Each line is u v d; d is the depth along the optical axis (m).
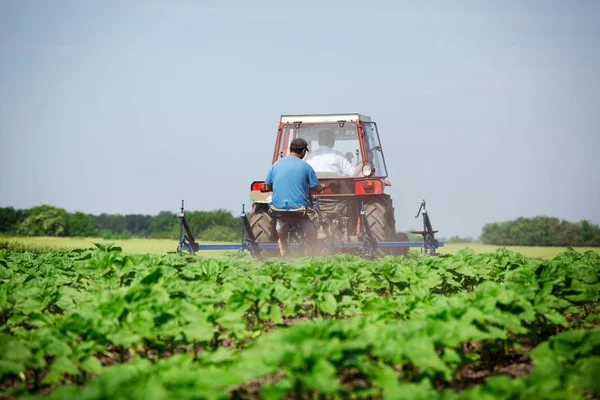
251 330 10.10
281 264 14.66
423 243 19.66
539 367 6.41
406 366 7.62
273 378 8.41
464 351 8.98
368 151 22.48
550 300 9.53
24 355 6.88
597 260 16.30
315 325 6.86
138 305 8.56
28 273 13.92
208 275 12.77
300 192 18.38
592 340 7.12
